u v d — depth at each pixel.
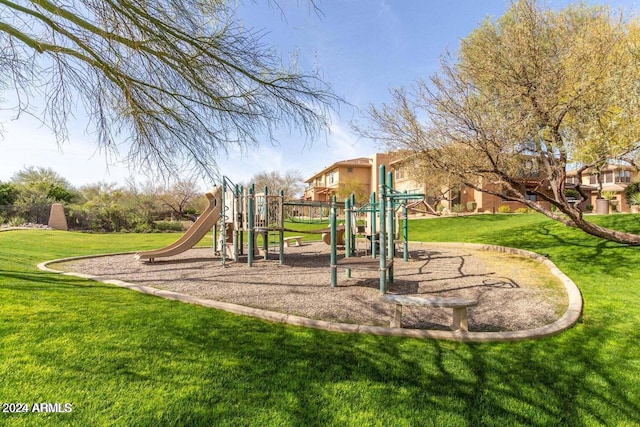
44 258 8.16
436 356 2.72
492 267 7.14
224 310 3.90
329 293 5.04
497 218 16.11
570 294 4.57
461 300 3.31
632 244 7.23
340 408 2.02
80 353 2.60
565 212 6.71
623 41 5.86
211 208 9.15
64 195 26.41
